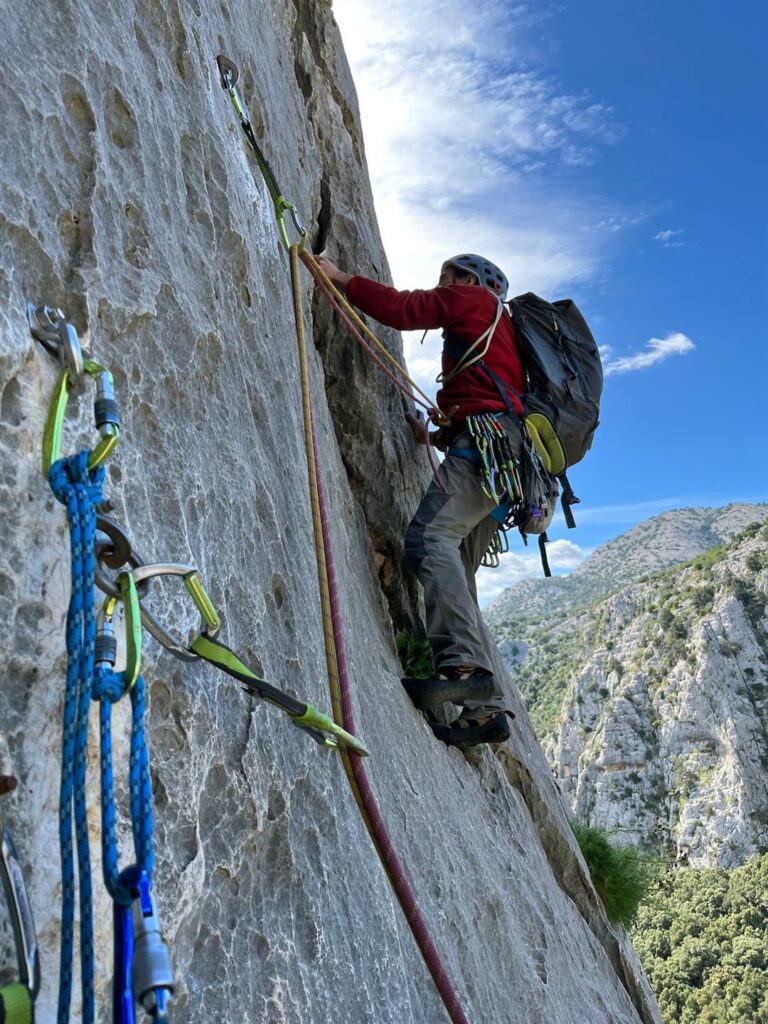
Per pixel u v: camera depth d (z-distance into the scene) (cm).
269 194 348
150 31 250
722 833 8162
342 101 599
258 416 266
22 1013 99
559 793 742
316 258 418
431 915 305
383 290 405
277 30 520
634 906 742
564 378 394
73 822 135
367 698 341
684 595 10469
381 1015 217
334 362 472
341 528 398
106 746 107
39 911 125
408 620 464
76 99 190
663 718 9450
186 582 136
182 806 166
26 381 143
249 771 191
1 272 148
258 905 191
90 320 174
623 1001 604
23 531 136
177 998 157
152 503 185
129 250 202
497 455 378
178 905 158
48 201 173
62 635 139
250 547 227
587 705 10569
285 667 227
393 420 495
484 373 393
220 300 251
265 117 388
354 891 231
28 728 132
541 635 18225
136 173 212
